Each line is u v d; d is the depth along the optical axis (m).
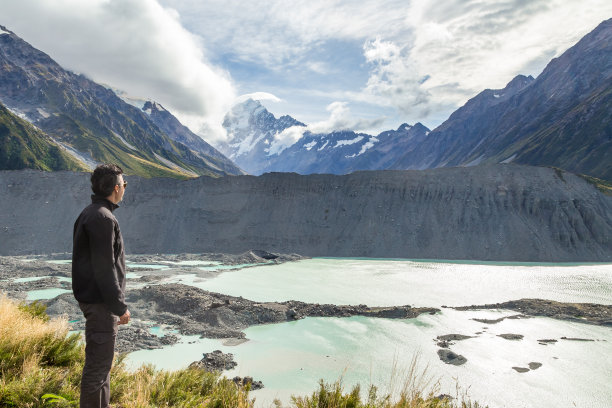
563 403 15.98
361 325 28.48
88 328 3.88
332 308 32.59
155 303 33.53
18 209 84.69
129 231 87.12
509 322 28.75
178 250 84.75
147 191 95.88
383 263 67.81
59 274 51.56
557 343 24.00
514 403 15.88
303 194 94.94
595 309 31.33
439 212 84.75
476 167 91.94
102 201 3.93
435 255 77.12
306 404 5.81
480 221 80.88
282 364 20.45
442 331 26.61
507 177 88.00
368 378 18.23
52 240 81.12
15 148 169.00
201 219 91.62
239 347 23.66
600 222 77.62
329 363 20.56
